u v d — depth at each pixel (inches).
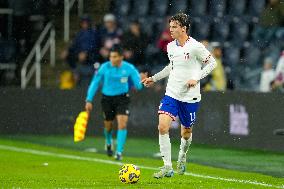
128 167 1272.1
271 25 2481.5
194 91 1299.2
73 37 2785.4
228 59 2610.7
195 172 1526.8
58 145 2210.9
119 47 1813.5
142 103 2370.8
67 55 2679.6
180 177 1414.9
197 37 2704.2
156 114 2332.7
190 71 1286.9
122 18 2778.1
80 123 1860.2
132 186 1236.5
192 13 2731.3
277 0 2464.3
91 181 1334.9
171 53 1298.0
